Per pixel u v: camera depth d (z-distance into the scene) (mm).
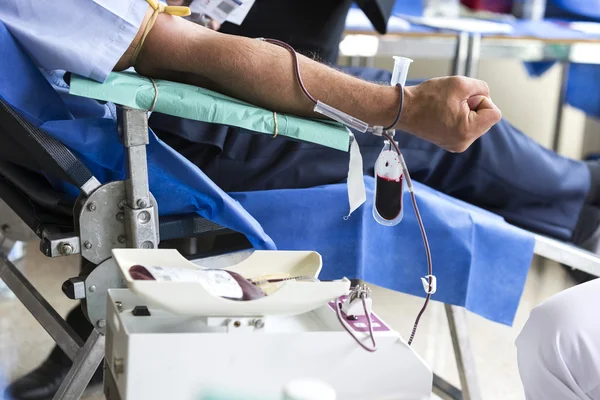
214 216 1179
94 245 1028
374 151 1590
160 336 734
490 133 1690
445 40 2344
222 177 1456
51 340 1979
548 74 3488
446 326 2256
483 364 2039
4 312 2131
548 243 1526
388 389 809
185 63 1101
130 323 806
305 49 1870
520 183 1712
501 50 2404
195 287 754
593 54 2439
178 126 1398
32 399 1708
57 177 1191
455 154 1696
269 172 1466
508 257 1516
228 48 1089
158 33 1088
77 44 1027
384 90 1103
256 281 860
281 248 1422
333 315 845
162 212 1210
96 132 1064
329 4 1850
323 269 1449
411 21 2535
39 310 1324
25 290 1401
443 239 1486
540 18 2883
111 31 1052
